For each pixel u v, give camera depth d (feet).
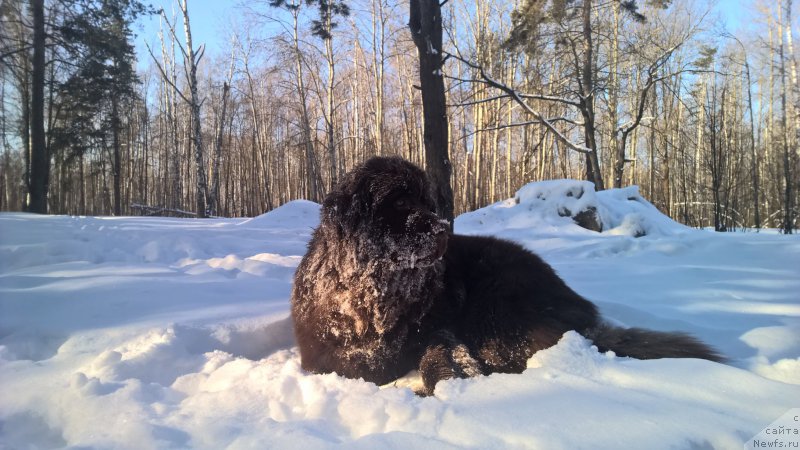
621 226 38.60
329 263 8.83
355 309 8.62
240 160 153.89
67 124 92.17
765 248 23.81
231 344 10.85
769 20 102.78
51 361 9.16
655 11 80.12
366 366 8.81
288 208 48.57
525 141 97.35
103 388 7.42
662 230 39.27
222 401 7.18
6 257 19.33
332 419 6.57
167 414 6.62
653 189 113.29
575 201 42.78
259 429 5.96
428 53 24.71
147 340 9.94
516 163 114.21
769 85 111.75
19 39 52.19
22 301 12.42
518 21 61.31
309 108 121.80
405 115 103.96
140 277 15.92
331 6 61.36
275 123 133.39
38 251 20.13
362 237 8.39
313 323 9.09
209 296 13.91
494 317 9.20
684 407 6.21
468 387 7.25
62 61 62.95
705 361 7.80
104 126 95.81
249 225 42.63
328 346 8.92
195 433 5.85
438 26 25.16
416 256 8.13
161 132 145.59
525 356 8.87
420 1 24.89
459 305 9.48
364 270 8.45
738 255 23.09
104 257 21.11
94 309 12.02
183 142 144.87
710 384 6.97
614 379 7.38
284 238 32.09
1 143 52.70
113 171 124.77
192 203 150.71
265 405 7.06
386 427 6.23
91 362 8.90
